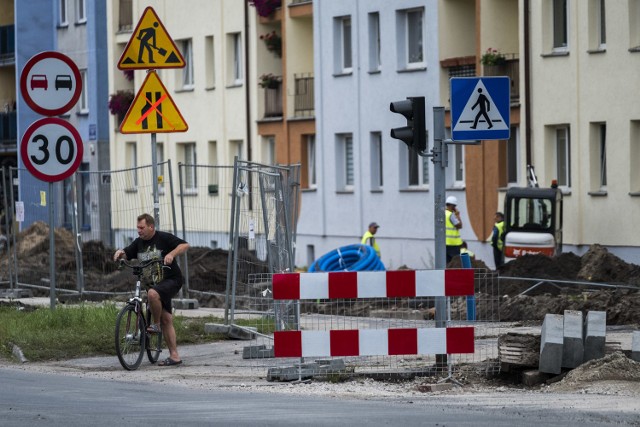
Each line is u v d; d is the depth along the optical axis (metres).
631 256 83.94
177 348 45.00
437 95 100.50
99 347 44.09
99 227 62.94
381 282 34.62
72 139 46.84
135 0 142.12
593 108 86.44
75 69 46.19
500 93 36.25
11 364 42.19
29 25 157.38
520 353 35.50
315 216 114.88
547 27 90.00
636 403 30.20
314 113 115.31
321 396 32.72
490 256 95.56
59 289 64.00
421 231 102.50
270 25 122.56
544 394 32.41
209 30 130.00
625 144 84.31
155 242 41.34
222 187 58.50
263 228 46.66
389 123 105.38
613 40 84.94
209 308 59.16
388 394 33.25
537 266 68.06
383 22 105.69
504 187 94.62
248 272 46.94
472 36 99.88
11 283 68.12
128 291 61.78
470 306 38.91
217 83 129.25
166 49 47.56
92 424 27.23
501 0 95.56
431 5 100.81
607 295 54.66
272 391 34.00
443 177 35.88
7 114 161.00
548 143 90.44
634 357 35.31
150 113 47.69
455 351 34.97
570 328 35.31
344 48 111.44
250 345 43.25
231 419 27.84
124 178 61.56
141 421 27.64
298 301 38.84
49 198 48.31
